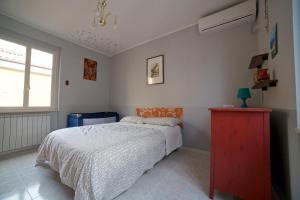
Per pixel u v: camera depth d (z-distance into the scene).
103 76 4.05
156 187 1.50
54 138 1.74
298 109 0.97
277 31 1.23
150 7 2.22
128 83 3.77
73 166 1.23
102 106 4.02
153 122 2.65
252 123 1.17
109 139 1.63
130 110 3.70
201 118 2.57
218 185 1.31
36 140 2.69
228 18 2.15
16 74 2.58
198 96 2.61
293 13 1.00
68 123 3.21
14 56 2.56
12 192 1.39
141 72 3.49
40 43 2.85
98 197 1.07
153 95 3.25
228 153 1.27
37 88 2.84
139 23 2.66
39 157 1.82
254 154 1.16
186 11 2.33
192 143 2.67
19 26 2.58
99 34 3.07
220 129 1.32
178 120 2.67
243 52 2.20
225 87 2.35
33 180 1.60
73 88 3.36
